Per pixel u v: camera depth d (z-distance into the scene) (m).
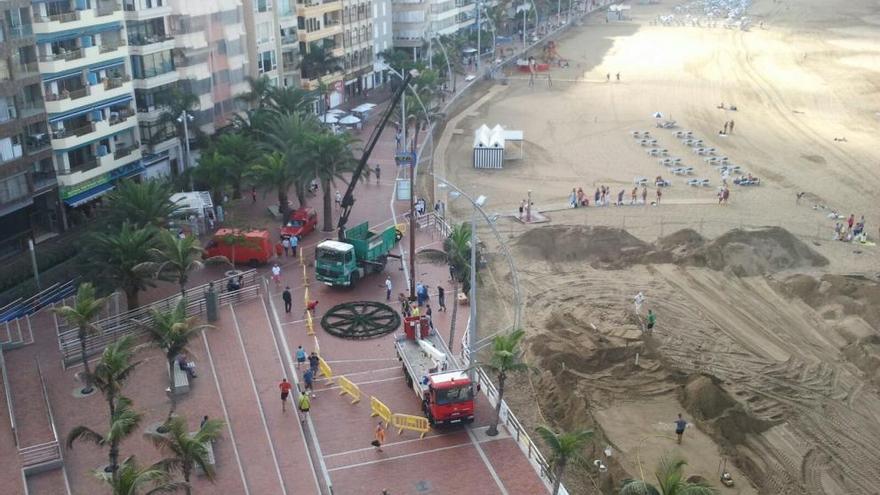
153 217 57.62
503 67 166.12
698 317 60.34
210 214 72.31
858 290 64.00
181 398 44.38
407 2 148.62
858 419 48.06
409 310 53.34
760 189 91.50
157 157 81.56
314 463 39.78
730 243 71.12
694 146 107.88
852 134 115.00
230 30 93.56
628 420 47.00
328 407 44.69
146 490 36.34
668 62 170.12
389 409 44.31
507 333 55.59
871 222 82.31
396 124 99.50
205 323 54.00
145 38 79.94
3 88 62.06
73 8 70.38
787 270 70.31
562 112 127.38
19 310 53.66
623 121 121.50
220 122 93.50
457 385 41.59
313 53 113.69
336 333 53.09
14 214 65.81
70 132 69.56
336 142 69.81
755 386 50.97
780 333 58.41
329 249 59.41
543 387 49.44
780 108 129.62
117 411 35.06
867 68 159.50
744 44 191.38
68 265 60.62
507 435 42.41
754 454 44.44
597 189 87.62
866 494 41.59
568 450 32.53
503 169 98.50
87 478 37.12
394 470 39.12
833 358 55.09
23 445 38.88
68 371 46.84
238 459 39.16
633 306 61.62
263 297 59.09
